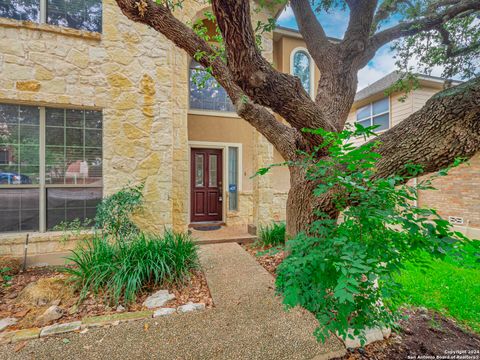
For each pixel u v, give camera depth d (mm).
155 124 4898
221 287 3314
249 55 2275
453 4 3836
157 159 4891
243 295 3105
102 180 4641
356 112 11219
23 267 3998
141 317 2646
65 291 3145
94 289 3078
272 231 5449
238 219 7586
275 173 7836
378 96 9828
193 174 7570
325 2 3842
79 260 3492
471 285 3613
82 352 2139
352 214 1975
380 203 1830
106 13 4621
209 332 2406
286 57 7621
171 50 5070
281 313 2717
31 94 4160
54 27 4293
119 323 2545
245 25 2146
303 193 3252
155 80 4910
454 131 2318
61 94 4336
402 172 2539
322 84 3691
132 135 4750
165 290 3213
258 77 2352
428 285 3617
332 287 2049
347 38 3607
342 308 1947
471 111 2230
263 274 3744
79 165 4547
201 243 5535
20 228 4223
